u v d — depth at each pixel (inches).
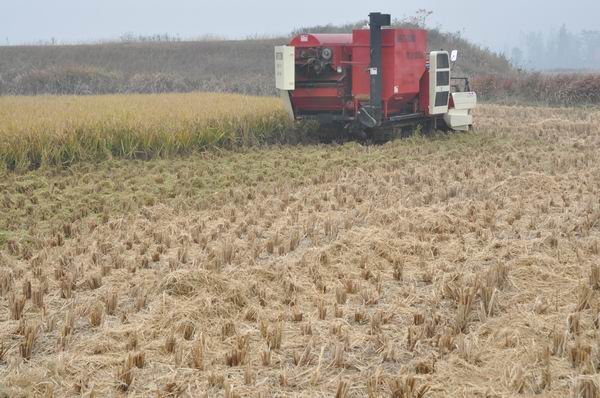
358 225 406.6
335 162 618.2
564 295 293.6
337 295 289.4
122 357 235.6
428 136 760.3
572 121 946.1
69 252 350.6
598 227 404.5
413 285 302.5
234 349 233.5
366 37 687.1
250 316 271.9
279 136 748.0
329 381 220.8
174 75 1798.7
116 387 217.0
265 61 2043.6
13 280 310.8
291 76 698.2
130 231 393.7
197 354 230.2
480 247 362.3
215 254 339.9
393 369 231.8
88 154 607.2
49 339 253.3
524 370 219.1
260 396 207.5
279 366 232.1
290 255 352.8
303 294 298.5
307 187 517.0
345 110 715.4
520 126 884.6
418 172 566.6
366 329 262.4
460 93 783.1
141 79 1699.1
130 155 625.3
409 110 751.7
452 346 242.7
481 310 271.4
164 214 435.8
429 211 424.8
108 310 277.0
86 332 258.8
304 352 233.9
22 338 251.9
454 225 399.5
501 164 599.2
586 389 206.1
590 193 491.2
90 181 534.0
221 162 620.4
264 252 358.6
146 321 266.2
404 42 693.3
